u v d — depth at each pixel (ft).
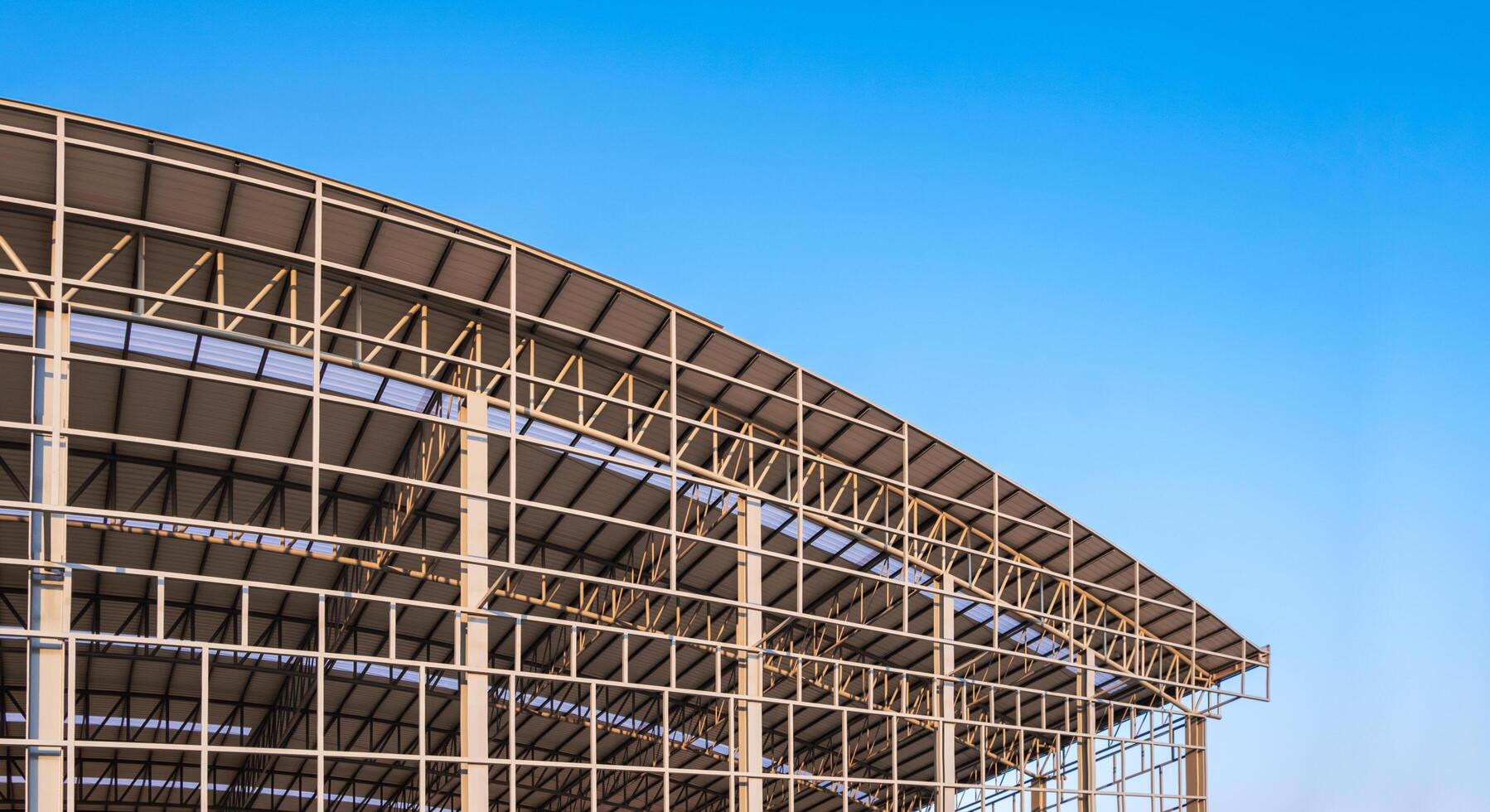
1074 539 143.54
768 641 153.07
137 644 83.30
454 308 103.60
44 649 81.82
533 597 141.49
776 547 136.46
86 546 126.62
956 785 124.77
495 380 102.22
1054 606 152.46
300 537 88.28
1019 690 134.82
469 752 93.76
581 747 178.70
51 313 84.33
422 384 100.58
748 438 111.45
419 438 114.32
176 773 175.22
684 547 135.13
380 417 113.19
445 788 180.34
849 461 129.90
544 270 103.40
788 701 112.37
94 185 89.81
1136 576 147.02
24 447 110.01
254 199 93.09
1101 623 156.56
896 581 120.06
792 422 123.54
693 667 159.22
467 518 97.71
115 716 158.40
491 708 161.99
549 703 165.37
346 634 141.59
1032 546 145.38
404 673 154.20
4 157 87.20
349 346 105.60
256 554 130.62
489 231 99.91
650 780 189.88
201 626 144.56
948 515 138.51
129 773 174.09
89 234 93.09
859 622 150.71
